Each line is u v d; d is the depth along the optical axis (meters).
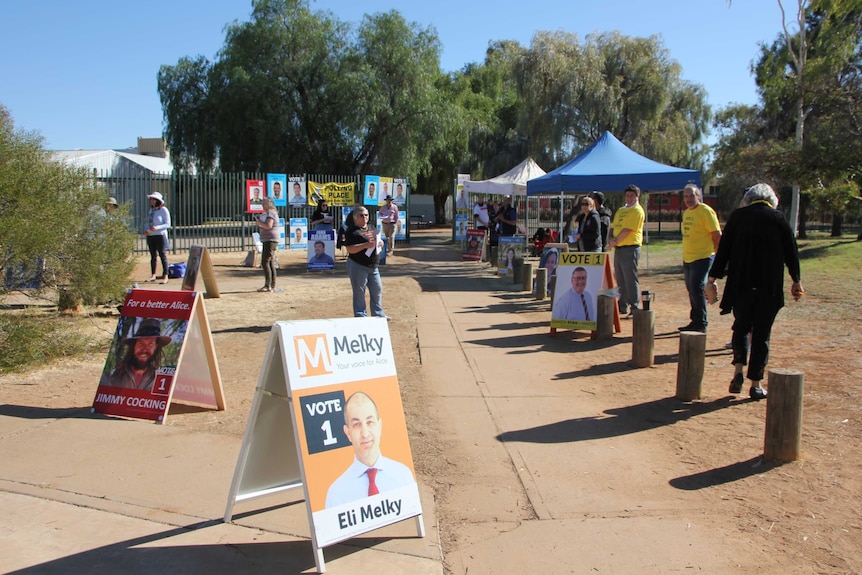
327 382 3.75
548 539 3.94
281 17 34.19
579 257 9.83
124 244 9.98
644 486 4.66
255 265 20.20
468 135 44.44
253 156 35.44
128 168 31.78
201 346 6.20
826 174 19.83
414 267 20.83
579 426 5.88
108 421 5.89
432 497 4.50
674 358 8.34
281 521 4.11
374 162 37.25
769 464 4.94
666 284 15.51
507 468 4.98
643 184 14.57
